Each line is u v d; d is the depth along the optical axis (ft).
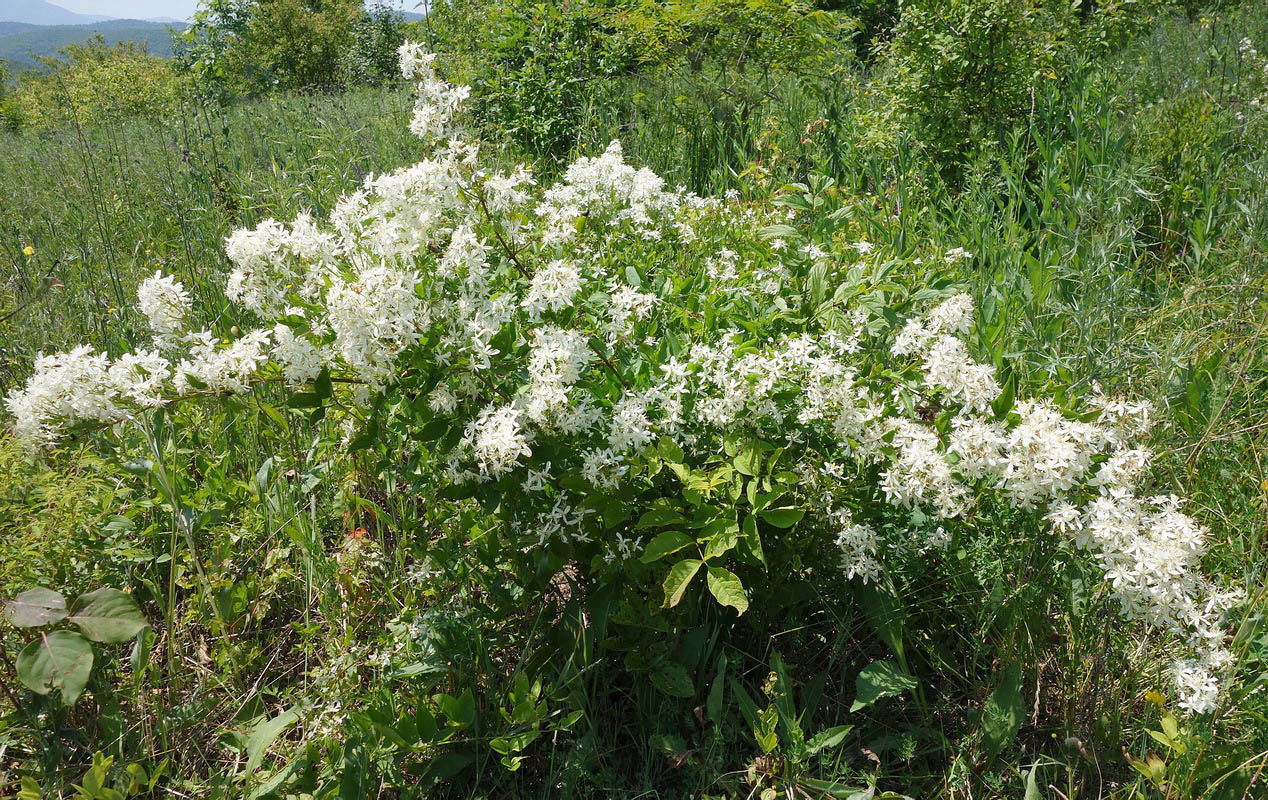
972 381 6.69
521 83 23.63
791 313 8.67
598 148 21.02
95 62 78.18
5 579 6.72
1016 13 18.94
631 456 7.05
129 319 12.71
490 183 7.82
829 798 6.38
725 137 22.29
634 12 27.40
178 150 21.88
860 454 7.43
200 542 9.08
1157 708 6.89
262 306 7.41
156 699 7.25
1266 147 16.62
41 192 20.72
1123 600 6.26
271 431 10.12
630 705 7.65
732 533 6.59
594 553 7.50
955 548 7.46
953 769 6.71
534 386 6.93
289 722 6.67
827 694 7.75
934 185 18.30
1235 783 5.90
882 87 21.99
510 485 6.87
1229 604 6.15
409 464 8.79
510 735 6.53
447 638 7.36
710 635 7.80
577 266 8.36
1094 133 17.78
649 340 8.43
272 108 30.27
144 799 6.72
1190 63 24.09
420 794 6.54
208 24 62.90
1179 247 15.92
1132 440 6.89
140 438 9.11
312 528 8.57
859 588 7.53
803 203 10.58
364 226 7.96
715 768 6.68
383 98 31.81
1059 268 12.88
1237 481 8.86
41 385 6.42
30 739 6.81
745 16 27.71
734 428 7.43
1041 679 7.56
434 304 7.05
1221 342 10.39
